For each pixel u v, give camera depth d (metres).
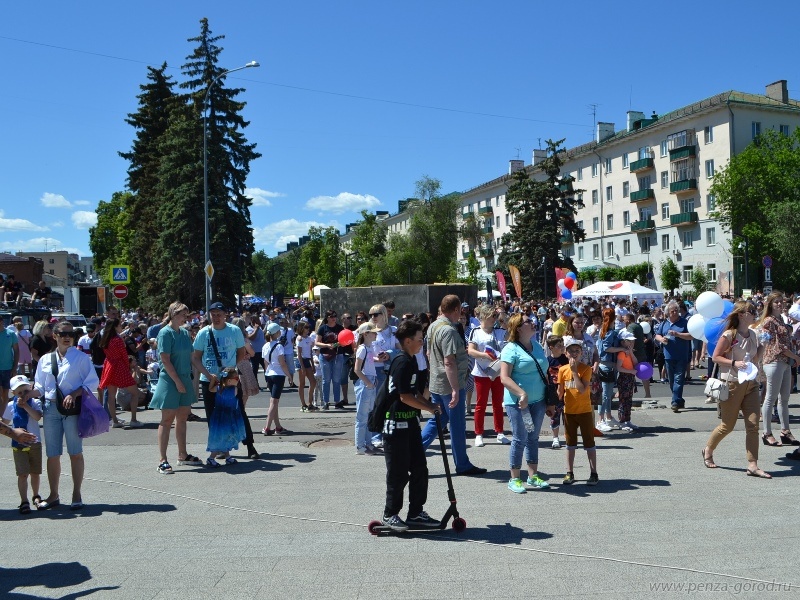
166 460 9.13
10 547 6.22
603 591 4.90
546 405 7.80
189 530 6.63
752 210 50.94
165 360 9.13
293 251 151.88
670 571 5.26
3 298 29.45
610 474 8.40
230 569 5.55
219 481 8.57
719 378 8.47
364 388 10.03
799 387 16.36
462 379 8.55
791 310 13.38
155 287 44.62
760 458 9.12
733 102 54.69
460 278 88.12
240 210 40.78
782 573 5.20
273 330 11.69
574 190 58.06
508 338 7.81
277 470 9.09
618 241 67.69
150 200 45.62
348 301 24.61
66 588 5.23
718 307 11.19
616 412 13.45
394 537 6.26
